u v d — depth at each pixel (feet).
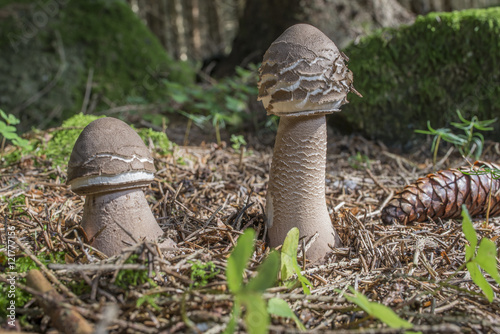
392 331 0.74
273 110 0.97
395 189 1.49
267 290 0.87
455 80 1.90
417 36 1.95
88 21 2.80
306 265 1.03
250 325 0.64
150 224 1.00
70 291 0.86
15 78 2.54
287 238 0.91
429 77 1.93
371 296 0.92
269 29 2.75
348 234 1.13
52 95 2.59
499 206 1.24
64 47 2.69
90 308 0.79
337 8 2.48
